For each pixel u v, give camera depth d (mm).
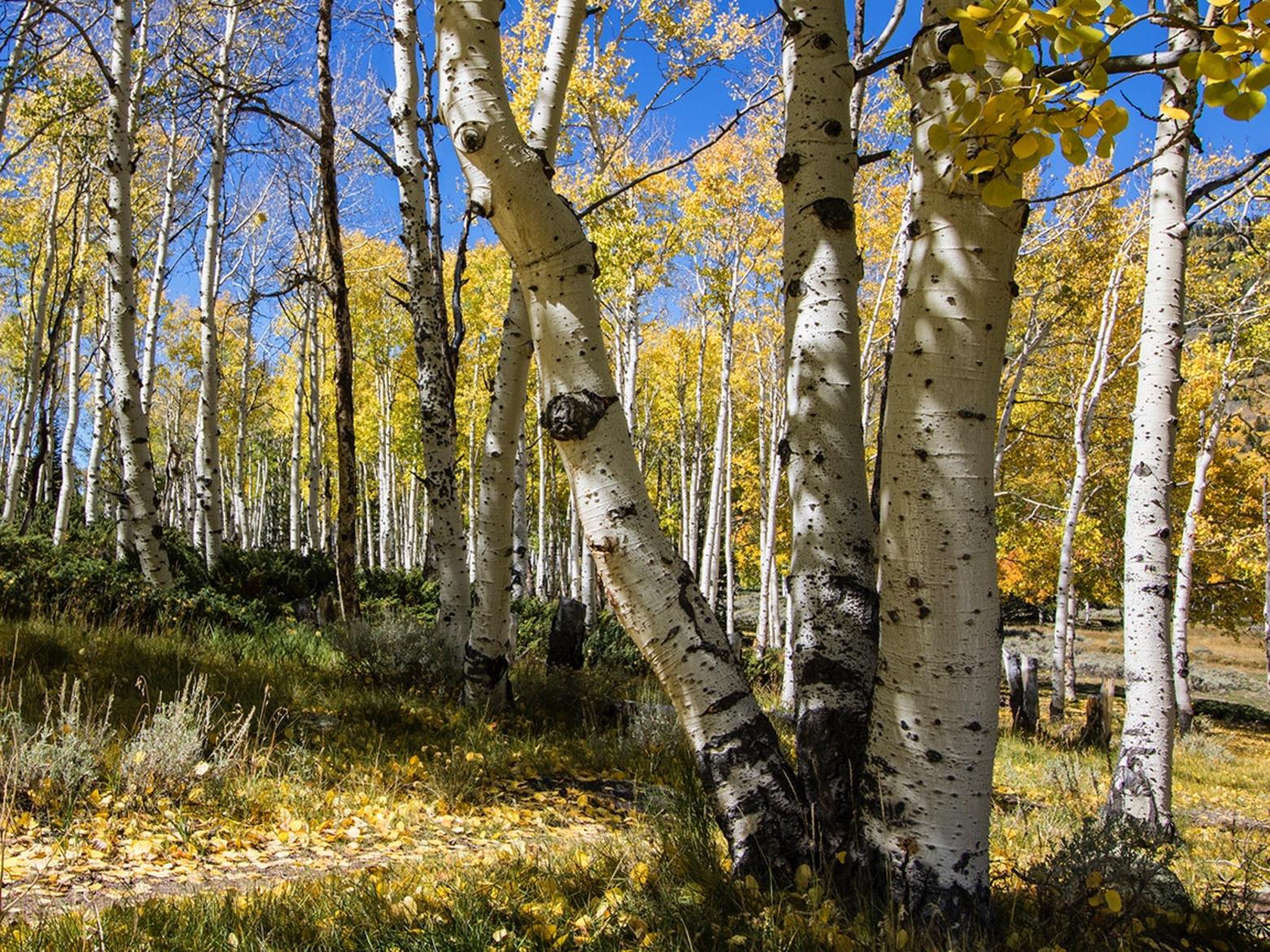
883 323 18672
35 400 21500
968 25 2434
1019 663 13859
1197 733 16922
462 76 2992
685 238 17078
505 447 7191
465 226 8414
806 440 3471
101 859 3848
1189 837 6793
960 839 2820
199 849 4070
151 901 3156
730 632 21141
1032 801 7207
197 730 4969
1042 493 23766
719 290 17828
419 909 3111
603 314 20656
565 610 10336
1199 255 16438
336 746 5844
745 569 38969
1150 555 5938
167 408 31188
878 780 2930
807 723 3172
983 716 2834
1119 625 47719
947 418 2832
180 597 9633
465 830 4770
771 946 2615
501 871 3539
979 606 2830
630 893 3148
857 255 3621
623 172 15859
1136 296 16891
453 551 8414
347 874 3715
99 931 2789
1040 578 24172
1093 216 16859
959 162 2734
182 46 13594
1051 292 17797
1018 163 2570
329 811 4750
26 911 3178
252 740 5594
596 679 9414
